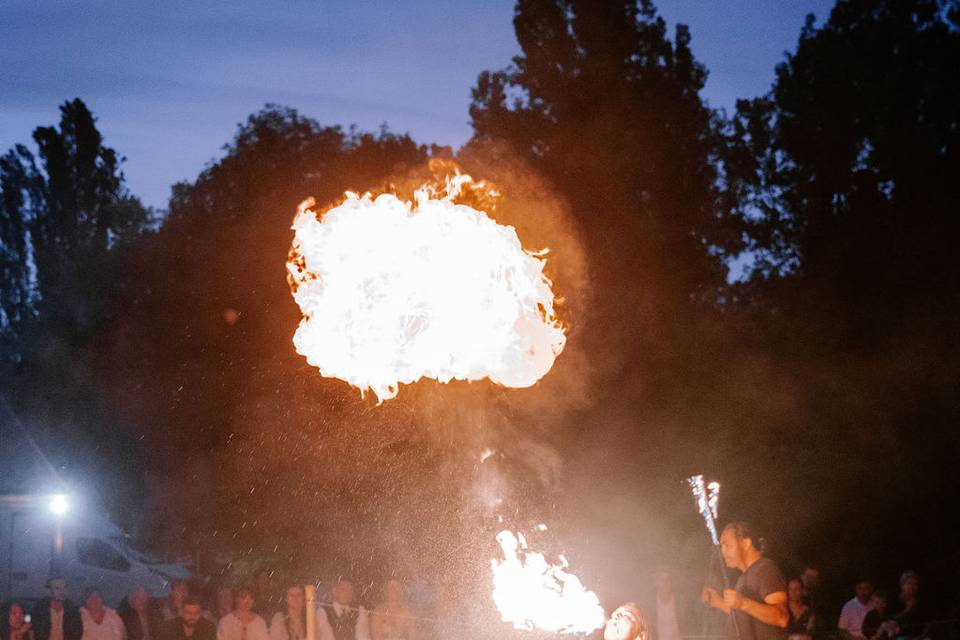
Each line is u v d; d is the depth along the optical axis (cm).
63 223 3525
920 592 1291
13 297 3509
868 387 2234
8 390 2377
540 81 2514
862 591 1218
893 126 2469
